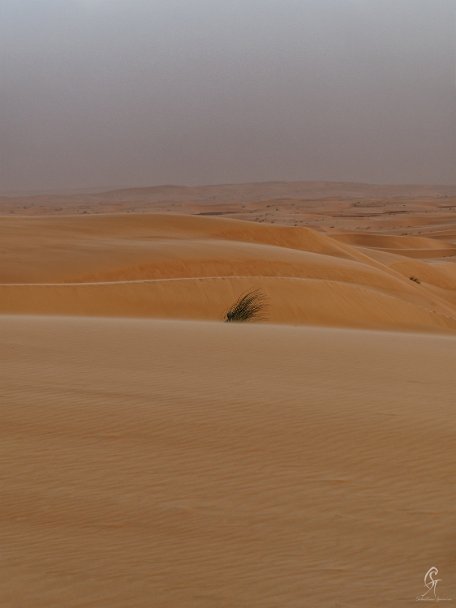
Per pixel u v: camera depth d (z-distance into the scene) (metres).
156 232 56.69
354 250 68.62
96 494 7.75
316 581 5.95
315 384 12.22
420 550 6.53
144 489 7.88
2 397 10.96
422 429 9.76
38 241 47.94
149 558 6.35
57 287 36.28
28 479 8.12
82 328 17.30
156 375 12.59
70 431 9.60
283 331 18.42
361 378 12.83
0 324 17.61
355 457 8.82
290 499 7.64
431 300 50.59
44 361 13.48
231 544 6.64
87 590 5.76
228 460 8.70
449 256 98.56
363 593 5.76
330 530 6.93
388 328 38.75
